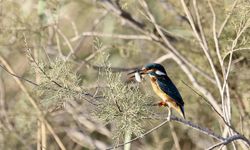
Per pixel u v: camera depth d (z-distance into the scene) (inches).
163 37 538.3
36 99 572.1
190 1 562.9
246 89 555.5
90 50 639.8
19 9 584.7
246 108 554.9
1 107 637.9
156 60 585.0
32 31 574.2
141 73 431.2
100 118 342.3
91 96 346.9
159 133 620.1
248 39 425.1
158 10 609.9
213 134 353.7
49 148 636.1
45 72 353.7
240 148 538.3
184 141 641.6
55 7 573.6
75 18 663.1
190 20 474.9
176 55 559.5
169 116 348.5
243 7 410.9
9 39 585.9
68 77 355.3
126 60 618.2
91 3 650.2
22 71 642.8
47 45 588.4
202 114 601.3
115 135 346.3
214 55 547.5
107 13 627.5
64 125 652.1
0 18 577.9
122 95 339.0
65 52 606.2
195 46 577.9
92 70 550.9
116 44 600.7
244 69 555.5
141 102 341.7
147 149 609.6
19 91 676.1
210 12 547.5
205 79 580.4
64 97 353.1
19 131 612.7
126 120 339.6
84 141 644.1
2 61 597.0
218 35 449.7
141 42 626.8
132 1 527.2
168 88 419.8
